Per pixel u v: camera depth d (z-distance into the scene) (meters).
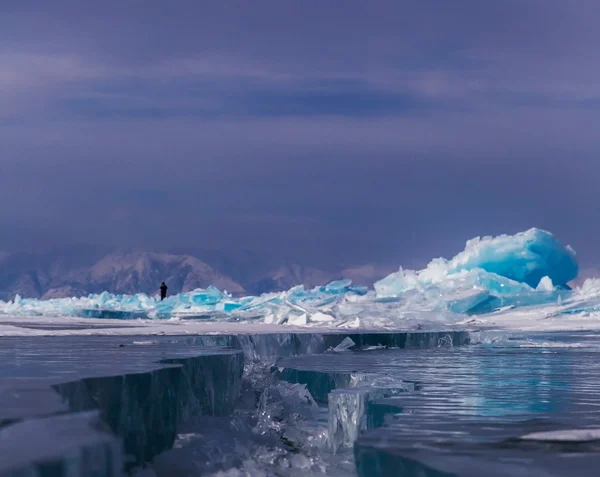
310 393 9.15
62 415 3.43
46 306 36.22
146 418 5.25
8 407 3.65
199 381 6.68
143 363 6.19
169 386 5.73
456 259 38.16
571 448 3.86
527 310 30.94
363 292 39.41
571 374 8.70
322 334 13.66
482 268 37.38
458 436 4.23
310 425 7.42
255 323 18.42
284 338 12.91
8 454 2.71
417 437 4.20
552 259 37.53
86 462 2.84
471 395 6.43
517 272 37.44
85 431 3.11
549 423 4.77
